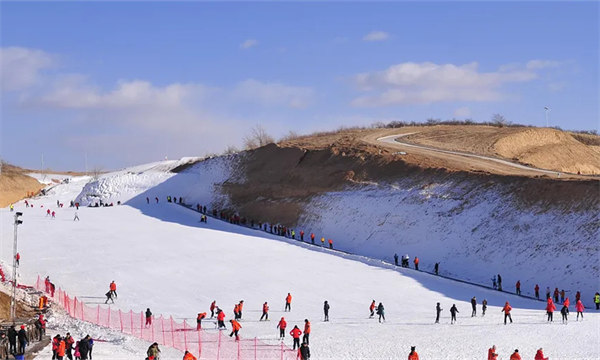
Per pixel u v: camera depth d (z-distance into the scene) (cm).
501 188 7300
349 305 4897
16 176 16525
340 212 8275
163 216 9044
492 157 9625
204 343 3844
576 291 5466
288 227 8600
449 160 9131
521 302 5138
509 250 6331
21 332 3350
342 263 6450
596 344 3650
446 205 7481
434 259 6725
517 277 5959
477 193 7456
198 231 7944
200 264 6178
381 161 9144
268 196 9650
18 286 5184
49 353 3550
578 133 14425
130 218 8794
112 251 6638
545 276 5803
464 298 5234
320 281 5650
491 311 4762
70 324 4284
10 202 14712
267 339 3941
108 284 5422
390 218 7675
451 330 4112
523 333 3978
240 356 3562
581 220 6194
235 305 4725
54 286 5084
